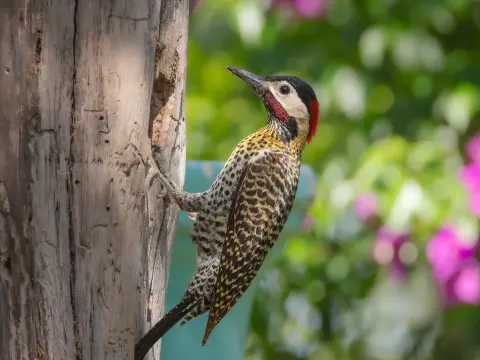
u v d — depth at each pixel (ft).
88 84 26.21
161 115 29.76
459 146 48.11
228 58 50.31
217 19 48.39
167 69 29.37
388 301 46.78
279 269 45.16
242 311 35.70
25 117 25.72
